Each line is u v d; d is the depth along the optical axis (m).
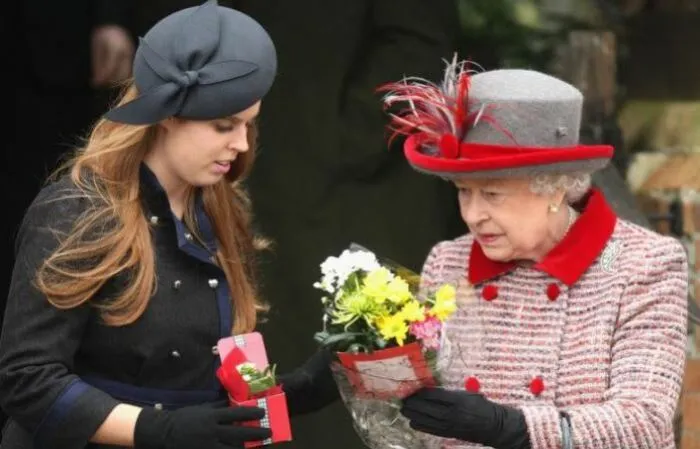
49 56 9.83
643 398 5.47
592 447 5.41
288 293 9.57
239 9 9.49
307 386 6.18
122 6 9.75
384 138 9.73
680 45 10.05
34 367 5.51
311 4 9.50
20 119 9.88
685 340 5.67
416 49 9.75
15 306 5.59
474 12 10.20
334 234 9.62
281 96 9.52
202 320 5.82
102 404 5.49
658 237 5.76
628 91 10.09
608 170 9.05
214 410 5.51
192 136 5.59
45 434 5.51
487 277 5.89
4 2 9.77
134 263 5.60
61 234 5.54
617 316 5.64
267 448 9.45
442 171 5.56
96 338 5.66
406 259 9.77
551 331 5.73
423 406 5.42
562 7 10.18
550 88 5.61
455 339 5.64
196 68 5.54
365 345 5.37
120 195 5.66
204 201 5.99
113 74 9.78
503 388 5.73
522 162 5.45
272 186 9.54
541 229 5.67
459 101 5.58
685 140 9.95
